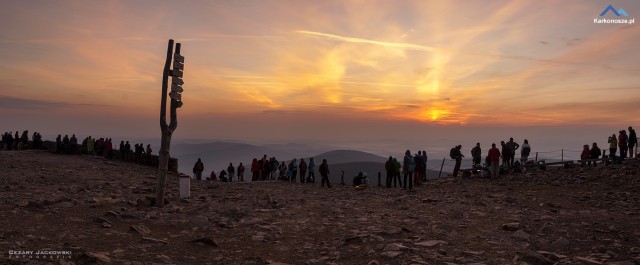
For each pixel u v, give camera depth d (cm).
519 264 833
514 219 1355
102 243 947
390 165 2792
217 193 2145
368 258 902
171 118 1600
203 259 884
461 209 1598
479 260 888
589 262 848
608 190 2034
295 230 1201
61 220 1152
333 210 1585
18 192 1622
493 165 2781
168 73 1602
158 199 1548
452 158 3011
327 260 891
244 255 923
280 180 3434
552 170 2845
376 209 1642
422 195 2161
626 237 1095
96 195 1672
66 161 3262
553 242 1049
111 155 3888
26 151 3856
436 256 909
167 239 1041
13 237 925
